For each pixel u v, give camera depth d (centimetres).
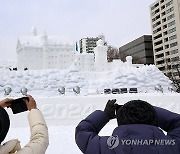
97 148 164
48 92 2069
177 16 7831
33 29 4375
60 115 1105
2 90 1986
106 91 2084
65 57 3881
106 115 194
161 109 191
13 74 2109
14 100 167
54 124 1090
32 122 155
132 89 2086
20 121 1078
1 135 131
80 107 1128
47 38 3884
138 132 158
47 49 3791
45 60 3772
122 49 11125
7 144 133
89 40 13675
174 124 180
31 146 135
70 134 859
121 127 166
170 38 8206
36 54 3791
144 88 2219
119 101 1182
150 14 9381
